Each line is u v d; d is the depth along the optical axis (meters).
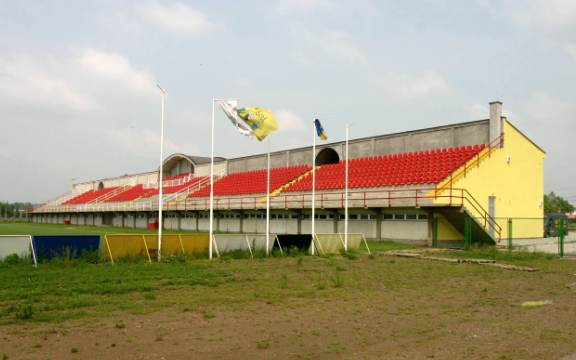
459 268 21.22
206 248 24.12
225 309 11.95
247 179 58.34
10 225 72.19
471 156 35.44
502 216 36.72
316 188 43.91
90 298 12.87
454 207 31.83
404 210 35.50
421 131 42.47
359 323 10.66
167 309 11.81
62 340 8.88
